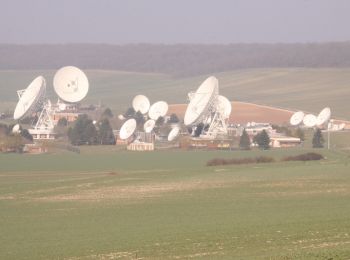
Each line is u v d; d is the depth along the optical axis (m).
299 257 136.62
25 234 190.00
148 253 155.50
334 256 135.75
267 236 172.12
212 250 156.38
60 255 157.25
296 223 192.00
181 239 172.62
